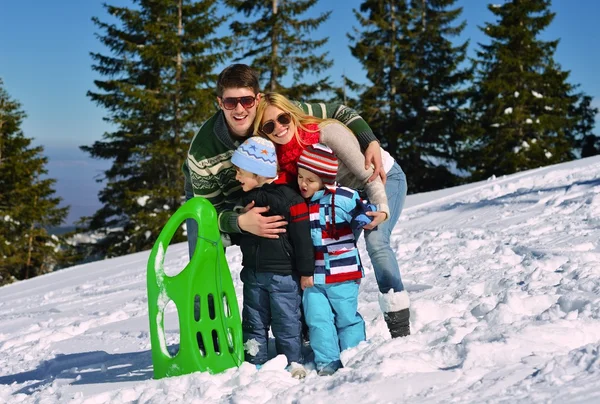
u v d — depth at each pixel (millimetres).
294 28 28703
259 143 3299
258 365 3430
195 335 3361
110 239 28625
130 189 28188
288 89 28844
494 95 32656
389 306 3395
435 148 33188
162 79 27906
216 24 27984
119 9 27641
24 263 31219
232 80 3299
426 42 33562
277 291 3357
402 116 33312
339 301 3314
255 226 3270
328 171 3256
